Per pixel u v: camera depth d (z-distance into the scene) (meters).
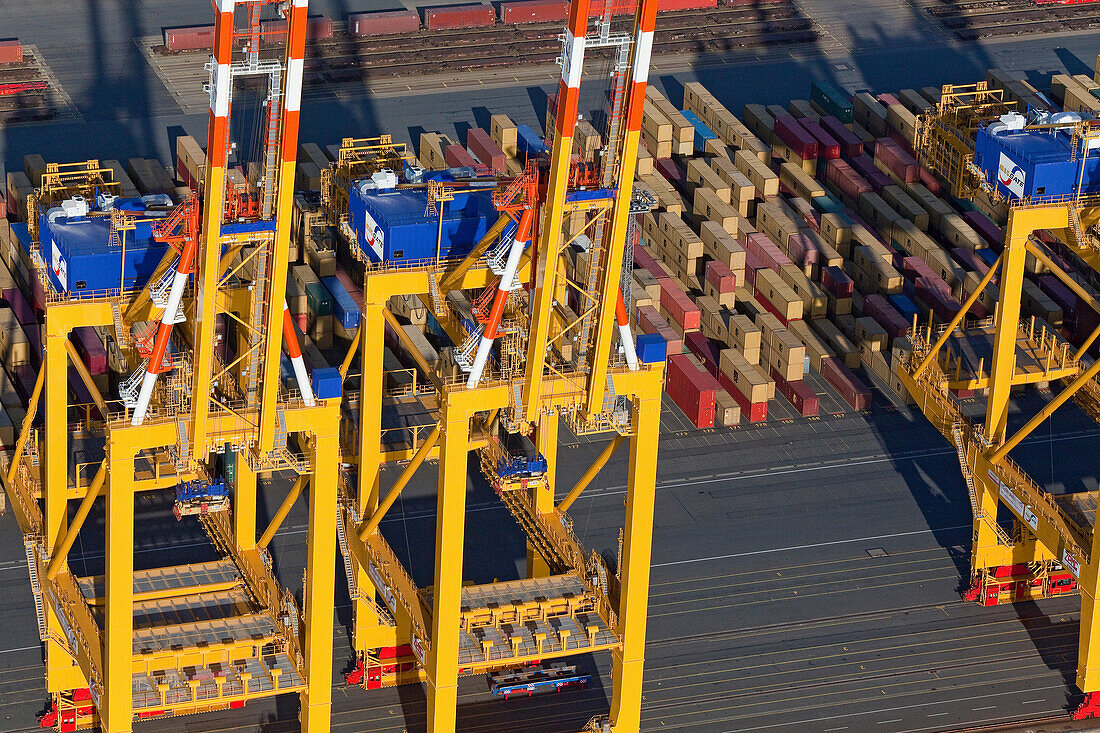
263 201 199.62
